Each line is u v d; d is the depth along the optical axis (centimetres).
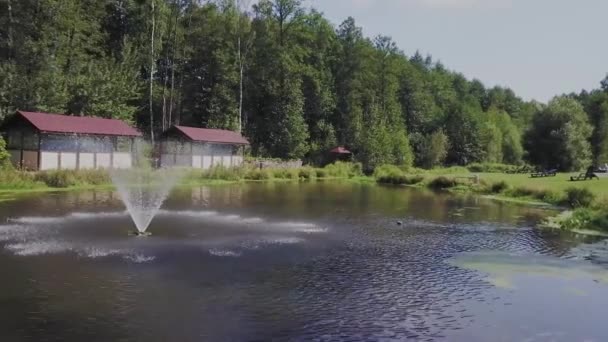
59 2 5766
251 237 2127
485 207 3509
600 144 9906
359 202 3688
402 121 10294
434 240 2180
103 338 1019
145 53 7138
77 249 1791
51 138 4441
